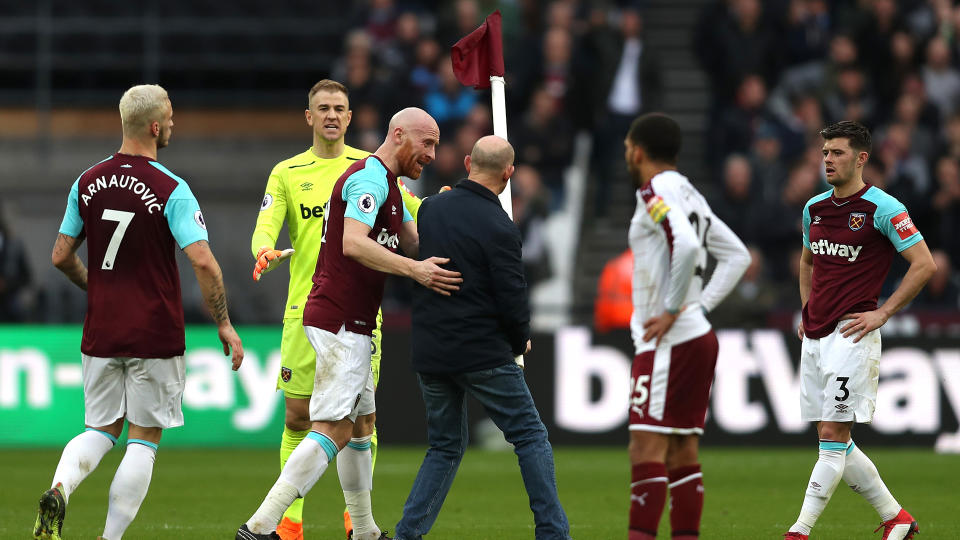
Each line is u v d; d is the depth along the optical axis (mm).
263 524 21859
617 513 31172
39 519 21312
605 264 60531
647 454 20672
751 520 29547
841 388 23875
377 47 60656
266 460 44375
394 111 59656
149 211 22016
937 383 47656
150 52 73562
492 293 21953
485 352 21906
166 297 22328
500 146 22281
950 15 63406
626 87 57938
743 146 58781
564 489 36250
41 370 48875
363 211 22188
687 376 20516
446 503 33125
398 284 54438
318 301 22797
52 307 57969
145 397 22250
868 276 24000
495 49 25391
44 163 69375
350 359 22609
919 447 47594
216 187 67750
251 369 49188
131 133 22328
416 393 48688
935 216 55844
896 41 61812
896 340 47906
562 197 59469
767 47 60531
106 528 22062
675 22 68625
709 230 21234
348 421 22812
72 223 22609
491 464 42969
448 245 21953
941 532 27297
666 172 20734
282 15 75000
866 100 61812
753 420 48062
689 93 66562
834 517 30047
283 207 26156
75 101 72188
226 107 72938
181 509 31781
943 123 61219
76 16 74375
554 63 59375
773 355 48219
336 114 26031
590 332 48625
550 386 48469
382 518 29969
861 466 24547
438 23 62156
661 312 20672
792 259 54375
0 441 48312
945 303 52344
